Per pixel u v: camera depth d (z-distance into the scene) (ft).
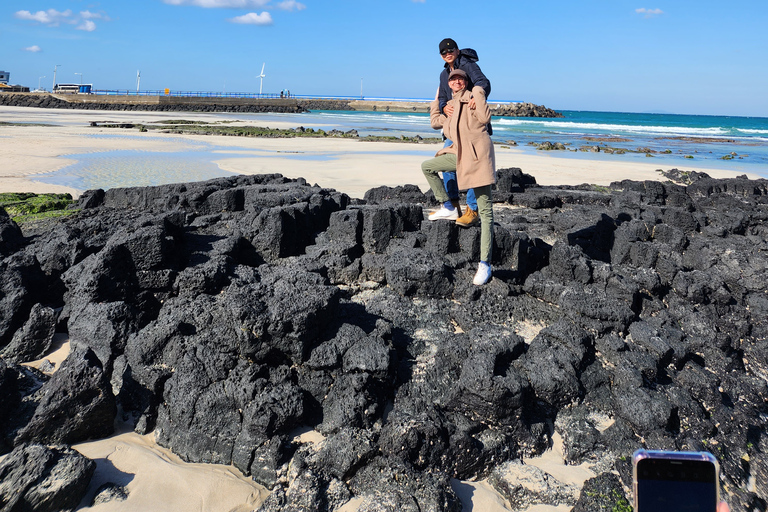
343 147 122.42
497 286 21.50
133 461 14.79
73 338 18.22
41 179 62.23
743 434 16.89
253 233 24.29
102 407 15.37
